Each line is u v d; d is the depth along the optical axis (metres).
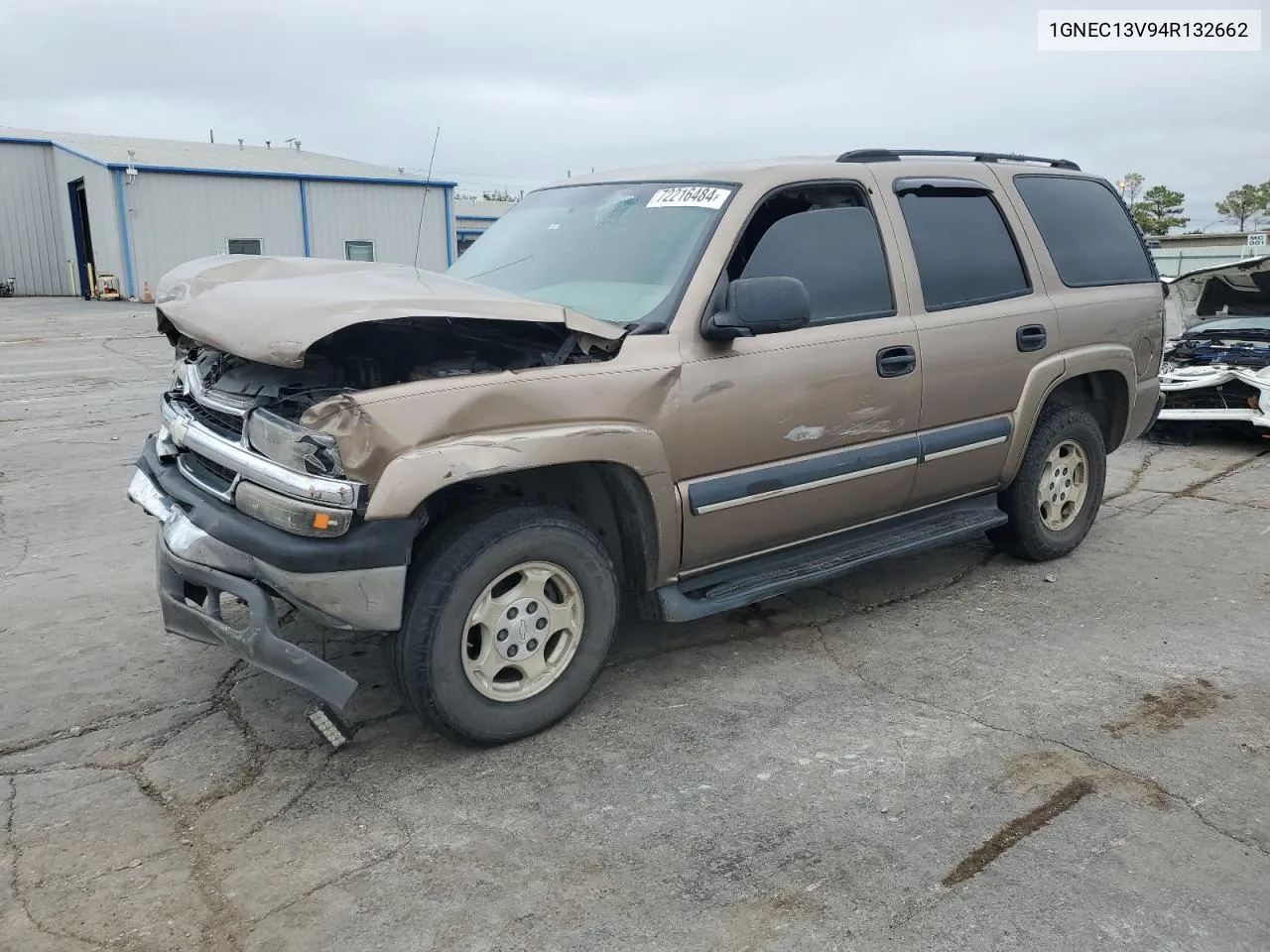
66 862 2.87
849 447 4.24
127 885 2.77
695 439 3.70
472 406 3.15
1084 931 2.57
